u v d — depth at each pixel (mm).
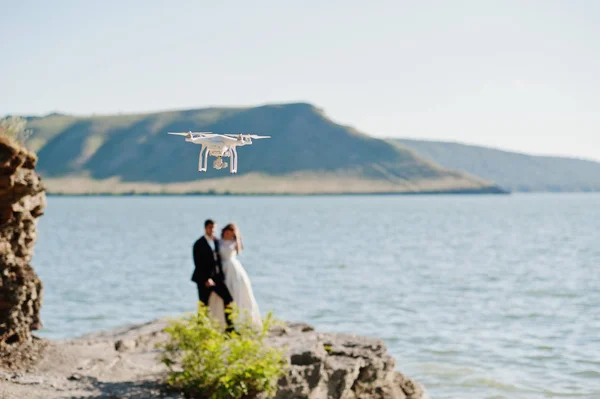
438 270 54938
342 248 78375
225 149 10484
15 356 15164
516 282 46750
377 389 16766
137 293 40781
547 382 20578
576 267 57594
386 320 31547
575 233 111125
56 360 15461
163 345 15914
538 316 32469
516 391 19688
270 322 15211
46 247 78875
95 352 16375
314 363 15523
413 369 22125
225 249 18141
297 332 18969
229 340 14797
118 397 13500
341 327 29906
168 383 14336
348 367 15953
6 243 15398
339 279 48312
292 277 49531
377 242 89062
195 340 14250
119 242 87812
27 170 15609
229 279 18016
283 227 128375
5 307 15383
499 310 34406
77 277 49312
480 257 67375
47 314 33000
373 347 17438
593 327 29297
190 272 52781
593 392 19578
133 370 15328
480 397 19188
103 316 32656
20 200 15414
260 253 71250
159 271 53562
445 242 89625
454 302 37312
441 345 25734
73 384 14062
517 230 120062
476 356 23875
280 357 14438
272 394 14320
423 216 186625
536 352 24359
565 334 27750
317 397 15367
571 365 22484
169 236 100875
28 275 15977
